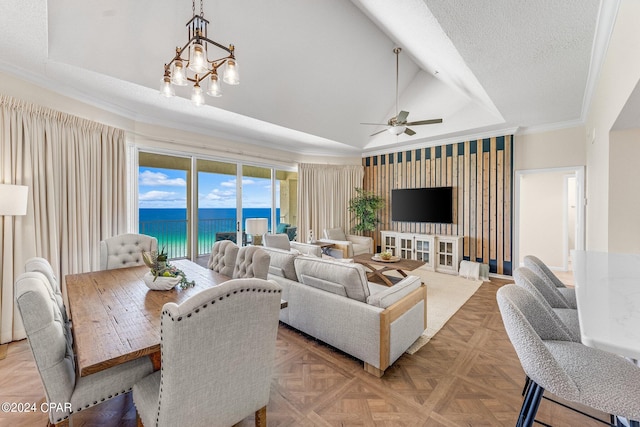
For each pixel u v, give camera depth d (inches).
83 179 122.2
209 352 43.7
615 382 37.5
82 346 46.4
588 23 74.2
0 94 96.7
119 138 139.9
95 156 128.1
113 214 137.1
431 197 222.2
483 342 101.2
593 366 41.1
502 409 67.4
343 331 86.5
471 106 187.8
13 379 78.2
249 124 174.2
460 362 88.1
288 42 128.7
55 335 48.0
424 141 223.6
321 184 255.3
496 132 191.5
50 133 110.4
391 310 80.5
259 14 112.7
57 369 47.7
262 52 127.3
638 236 84.9
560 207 220.1
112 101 135.5
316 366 85.6
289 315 105.5
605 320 30.5
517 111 147.9
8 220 97.3
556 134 172.2
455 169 212.5
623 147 86.0
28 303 45.4
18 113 100.9
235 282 45.3
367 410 67.1
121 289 77.5
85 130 124.3
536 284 68.2
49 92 114.2
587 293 40.4
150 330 52.7
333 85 166.1
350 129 214.4
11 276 98.0
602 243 99.3
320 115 185.8
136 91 124.3
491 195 195.8
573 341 49.8
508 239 189.0
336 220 263.4
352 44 145.2
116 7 92.8
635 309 33.9
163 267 79.4
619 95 72.2
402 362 88.2
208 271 99.2
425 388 75.3
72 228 117.8
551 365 37.0
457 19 72.7
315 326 95.3
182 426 43.0
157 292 75.1
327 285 92.5
